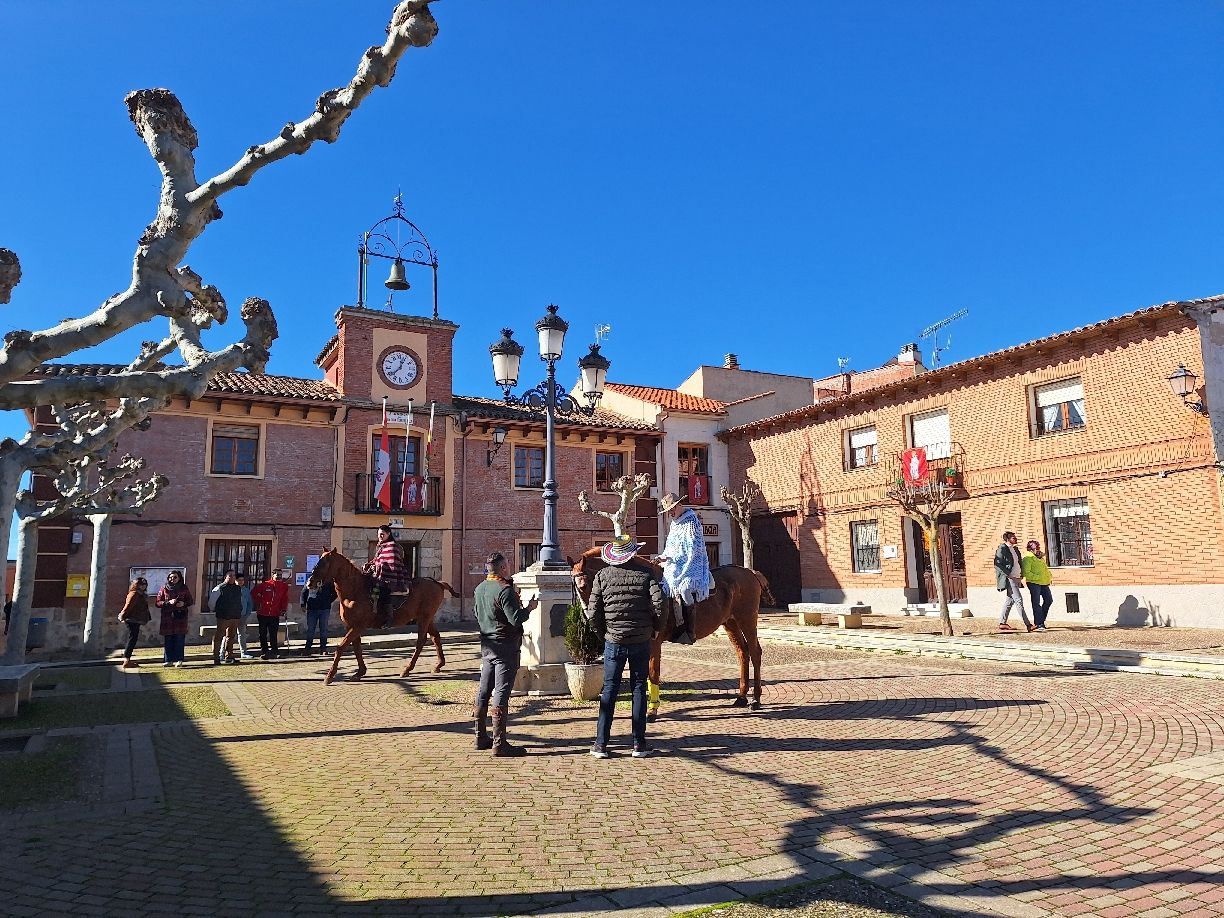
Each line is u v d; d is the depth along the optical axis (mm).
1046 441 19609
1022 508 20031
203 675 12672
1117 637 14250
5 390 4457
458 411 25156
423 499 23891
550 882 3793
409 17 4254
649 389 31984
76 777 5891
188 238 4754
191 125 4934
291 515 22141
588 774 5855
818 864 3971
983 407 21281
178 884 3836
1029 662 11930
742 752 6488
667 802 5090
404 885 3789
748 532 25797
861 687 9867
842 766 5941
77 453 8312
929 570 23141
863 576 24484
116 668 14055
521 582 10227
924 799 5062
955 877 3801
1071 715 7574
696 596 7910
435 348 25250
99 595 15938
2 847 4375
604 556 6723
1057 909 3449
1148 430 17500
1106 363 18422
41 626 18312
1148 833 4359
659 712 8453
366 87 4398
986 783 5387
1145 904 3492
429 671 12594
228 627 14625
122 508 15594
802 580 26812
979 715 7730
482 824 4688
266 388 22469
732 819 4723
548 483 10367
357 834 4535
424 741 7121
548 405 10492
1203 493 16422
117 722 8281
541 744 6961
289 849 4301
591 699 9281
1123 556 17812
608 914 3432
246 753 6688
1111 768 5656
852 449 25594
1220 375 16812
